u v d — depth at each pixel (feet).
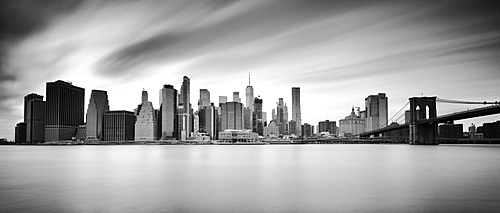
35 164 335.06
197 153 629.10
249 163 330.95
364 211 119.85
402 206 125.90
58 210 123.54
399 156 432.66
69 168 282.36
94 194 151.84
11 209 125.59
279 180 193.98
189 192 155.84
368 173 224.94
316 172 234.58
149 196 146.61
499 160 343.67
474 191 153.28
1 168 285.64
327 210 121.19
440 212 118.32
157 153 645.92
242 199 139.54
